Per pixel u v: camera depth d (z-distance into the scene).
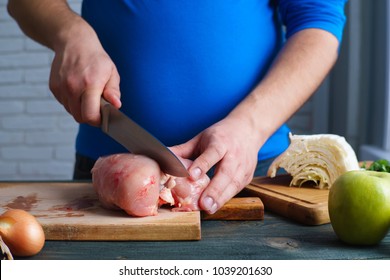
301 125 2.27
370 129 2.03
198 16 1.17
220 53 1.18
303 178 1.08
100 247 0.79
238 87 1.20
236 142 0.94
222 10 1.17
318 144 1.06
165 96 1.19
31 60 2.38
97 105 0.96
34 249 0.74
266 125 1.00
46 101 2.41
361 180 0.76
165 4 1.16
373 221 0.75
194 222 0.81
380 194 0.75
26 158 2.44
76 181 1.17
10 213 0.74
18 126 2.42
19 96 2.40
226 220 0.92
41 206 0.94
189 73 1.18
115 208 0.90
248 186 1.09
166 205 0.93
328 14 1.17
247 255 0.75
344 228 0.77
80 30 1.07
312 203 0.92
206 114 1.20
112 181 0.86
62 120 2.41
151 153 0.92
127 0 1.18
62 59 1.03
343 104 2.07
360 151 2.00
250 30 1.20
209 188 0.89
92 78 0.97
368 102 2.02
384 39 1.90
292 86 1.05
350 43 2.00
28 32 1.21
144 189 0.85
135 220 0.84
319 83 1.10
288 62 1.08
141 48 1.18
